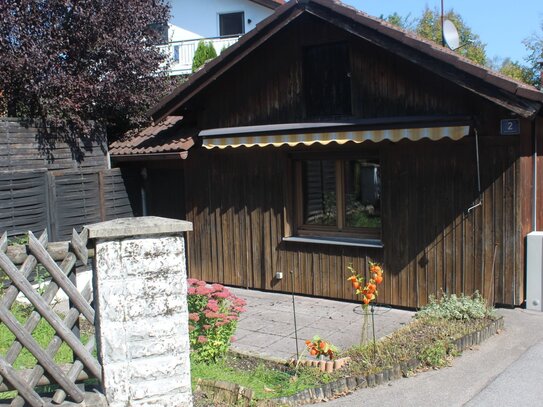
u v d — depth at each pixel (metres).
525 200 8.55
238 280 11.40
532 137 8.85
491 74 7.81
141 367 4.46
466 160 8.69
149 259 4.46
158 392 4.52
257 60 10.62
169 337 4.54
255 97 10.70
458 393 5.78
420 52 8.41
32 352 4.25
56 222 11.45
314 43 9.91
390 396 5.75
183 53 26.69
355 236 10.08
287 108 10.31
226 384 5.33
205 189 11.81
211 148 11.11
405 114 9.08
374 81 9.35
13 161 10.85
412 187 9.21
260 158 10.95
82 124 12.09
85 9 11.98
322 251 10.25
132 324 4.42
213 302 6.53
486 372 6.32
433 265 9.09
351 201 10.13
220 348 6.58
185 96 10.97
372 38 8.81
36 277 7.91
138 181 13.47
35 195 11.04
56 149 11.83
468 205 8.71
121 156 12.41
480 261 8.66
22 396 4.29
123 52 12.68
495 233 8.52
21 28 11.38
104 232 4.27
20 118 11.04
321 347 6.39
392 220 9.44
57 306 8.46
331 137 9.32
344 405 5.55
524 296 8.65
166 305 4.52
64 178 11.65
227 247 11.54
